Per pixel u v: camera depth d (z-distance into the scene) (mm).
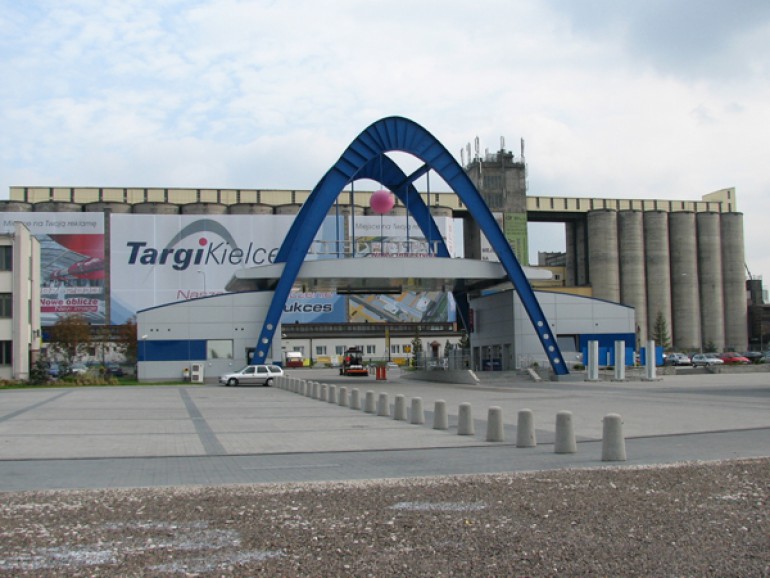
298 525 10242
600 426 23953
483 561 8484
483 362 68688
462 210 143250
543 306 63500
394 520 10469
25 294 65938
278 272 58156
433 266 58438
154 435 22859
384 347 137125
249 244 127750
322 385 41094
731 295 144750
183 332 61469
